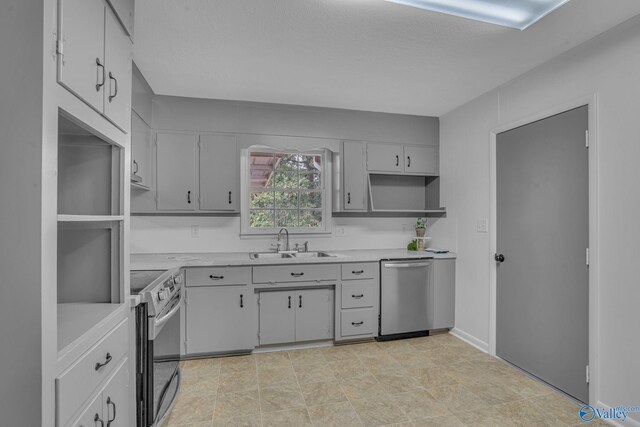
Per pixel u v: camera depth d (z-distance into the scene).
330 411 2.13
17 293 0.86
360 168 3.62
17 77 0.86
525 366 2.63
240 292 2.93
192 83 2.87
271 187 3.68
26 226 0.86
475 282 3.20
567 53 2.30
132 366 1.57
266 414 2.09
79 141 1.43
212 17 1.89
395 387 2.42
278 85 2.91
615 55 2.00
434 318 3.42
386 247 3.98
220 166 3.27
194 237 3.45
